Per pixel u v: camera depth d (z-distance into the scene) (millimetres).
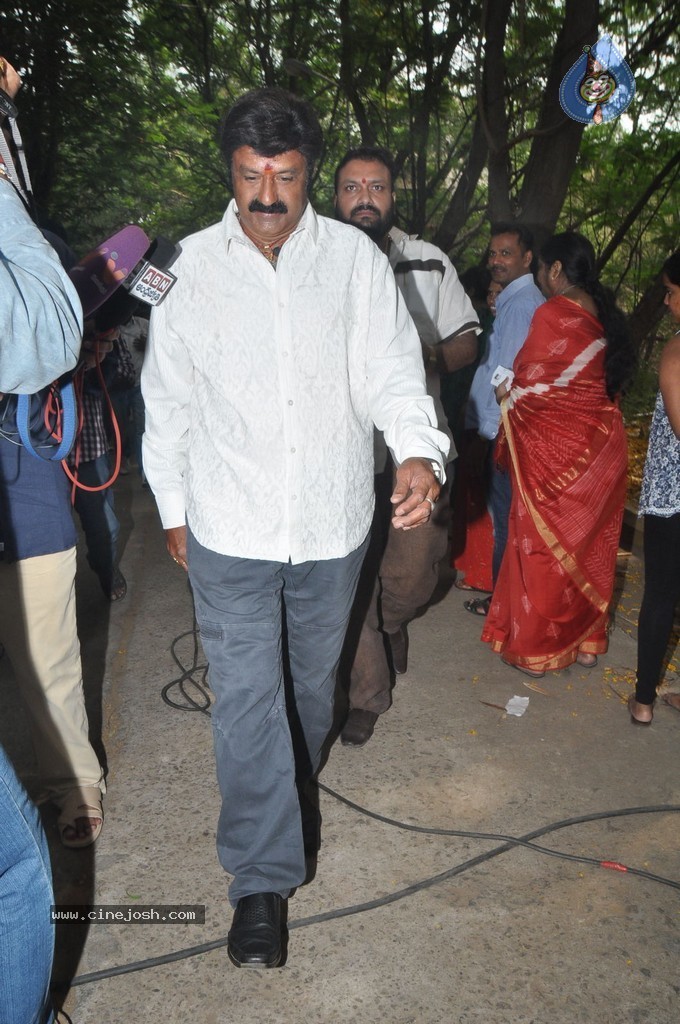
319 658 2391
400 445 2049
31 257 1529
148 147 15469
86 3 13086
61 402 2186
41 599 2443
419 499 1895
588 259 3605
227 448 2107
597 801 2955
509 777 3074
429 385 3361
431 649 4031
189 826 2787
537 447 3566
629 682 3766
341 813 2863
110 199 16953
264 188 1960
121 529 5859
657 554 3215
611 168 11141
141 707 3504
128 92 14500
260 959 2172
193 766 3105
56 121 14242
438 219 13641
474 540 4543
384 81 12812
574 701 3596
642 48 9320
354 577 2309
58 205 15938
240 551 2127
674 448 3100
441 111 12773
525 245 4141
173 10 14188
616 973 2268
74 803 2670
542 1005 2174
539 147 8211
